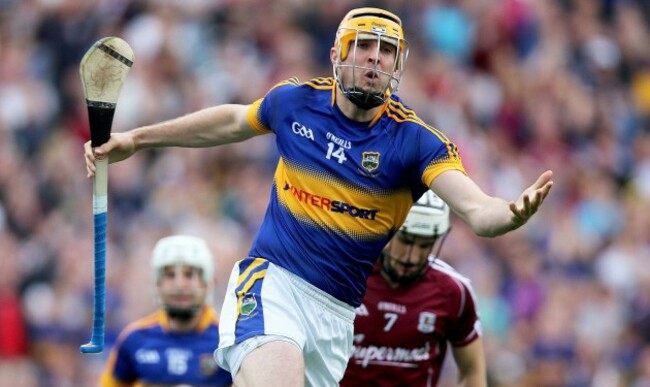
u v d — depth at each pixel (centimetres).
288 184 2384
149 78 5925
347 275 2377
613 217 5884
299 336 2345
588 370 4997
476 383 2900
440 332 2850
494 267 5253
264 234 2409
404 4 6488
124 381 3284
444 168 2289
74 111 6041
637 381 4972
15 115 5959
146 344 3259
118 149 2434
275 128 2398
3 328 4884
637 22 7050
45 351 4931
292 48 6162
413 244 2755
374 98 2303
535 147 6209
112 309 4891
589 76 6669
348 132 2342
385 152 2325
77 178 5675
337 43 2336
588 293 5291
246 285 2377
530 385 4928
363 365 2823
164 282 3228
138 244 5059
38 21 6353
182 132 2472
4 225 5453
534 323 5122
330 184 2344
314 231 2358
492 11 6619
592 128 6419
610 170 6241
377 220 2353
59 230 5334
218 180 5412
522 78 6450
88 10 6347
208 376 3256
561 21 6812
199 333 3269
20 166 5691
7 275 5041
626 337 5156
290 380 2280
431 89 6066
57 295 5031
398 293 2825
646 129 6631
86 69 2377
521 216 2081
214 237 5028
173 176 5412
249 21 6306
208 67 6059
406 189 2347
